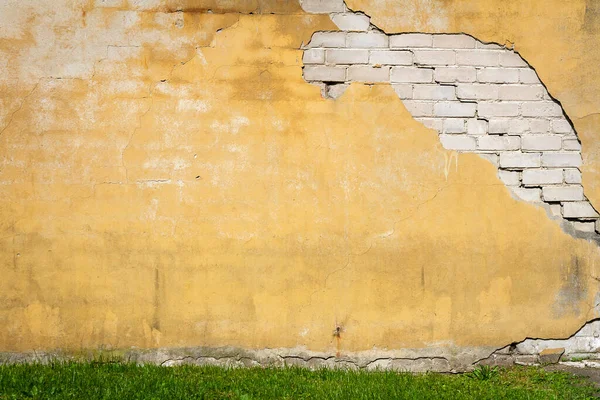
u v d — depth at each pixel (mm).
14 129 5848
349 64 5984
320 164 5961
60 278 5867
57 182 5863
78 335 5875
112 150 5883
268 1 5953
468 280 5984
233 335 5934
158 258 5902
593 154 6055
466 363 5988
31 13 5859
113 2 5891
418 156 5984
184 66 5914
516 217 6008
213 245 5922
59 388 5031
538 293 6016
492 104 6055
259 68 5949
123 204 5887
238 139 5934
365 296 5980
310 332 5961
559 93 6043
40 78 5859
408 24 5992
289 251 5949
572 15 6008
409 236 5984
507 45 6016
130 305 5898
